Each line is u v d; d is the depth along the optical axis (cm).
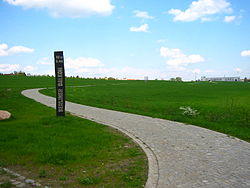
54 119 1317
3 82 6812
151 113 1811
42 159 695
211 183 577
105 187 543
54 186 543
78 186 546
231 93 4466
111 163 700
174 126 1310
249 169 677
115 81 9650
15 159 704
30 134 986
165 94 4119
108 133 1080
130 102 2742
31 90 3988
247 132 1195
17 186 533
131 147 872
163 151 836
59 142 881
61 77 1423
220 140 1012
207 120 1581
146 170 650
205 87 6681
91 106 2195
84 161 707
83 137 974
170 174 627
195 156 787
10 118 1362
